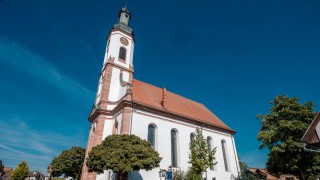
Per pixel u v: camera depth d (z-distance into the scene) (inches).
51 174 1788.9
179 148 1080.8
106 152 694.5
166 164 990.4
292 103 986.7
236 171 1301.7
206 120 1358.3
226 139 1379.2
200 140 978.1
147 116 1039.0
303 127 876.6
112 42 1380.4
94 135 1113.4
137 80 1385.3
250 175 1536.7
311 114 930.1
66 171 1716.3
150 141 1009.5
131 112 991.0
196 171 903.1
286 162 940.0
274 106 1029.8
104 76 1293.1
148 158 707.4
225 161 1305.4
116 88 1239.5
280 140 945.5
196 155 921.5
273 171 1278.3
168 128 1092.5
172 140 1099.3
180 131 1137.4
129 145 717.3
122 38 1416.1
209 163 910.4
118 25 1465.3
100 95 1274.6
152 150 760.3
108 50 1408.7
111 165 655.1
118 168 655.1
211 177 1140.5
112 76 1259.8
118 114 1059.3
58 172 1727.4
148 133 1018.7
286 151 917.2
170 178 761.6
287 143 889.5
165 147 1026.1
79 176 1690.5
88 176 968.9
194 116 1302.9
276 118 1010.7
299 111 947.3
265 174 1593.3
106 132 1091.3
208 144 1261.1
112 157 669.3
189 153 1099.9
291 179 1389.0
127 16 1563.7
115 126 1055.6
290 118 970.1
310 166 904.9
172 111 1166.3
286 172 1190.3
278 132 941.2
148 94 1243.2
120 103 1028.5
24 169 2657.5
